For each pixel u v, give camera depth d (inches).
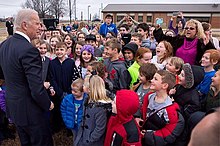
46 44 169.6
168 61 134.3
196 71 108.5
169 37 184.4
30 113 102.5
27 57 94.7
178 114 96.3
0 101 145.6
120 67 144.0
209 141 30.3
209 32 187.6
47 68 153.0
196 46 156.9
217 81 107.0
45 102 101.9
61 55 155.6
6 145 150.0
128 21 322.7
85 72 160.6
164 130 95.0
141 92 123.3
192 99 105.4
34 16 99.9
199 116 95.3
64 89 154.6
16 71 97.2
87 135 105.1
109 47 147.9
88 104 106.3
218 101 102.7
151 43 225.1
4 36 869.8
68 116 133.9
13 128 165.0
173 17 267.7
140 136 93.2
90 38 217.5
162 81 99.4
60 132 165.3
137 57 146.9
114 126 93.0
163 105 99.0
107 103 103.2
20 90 99.7
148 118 100.0
